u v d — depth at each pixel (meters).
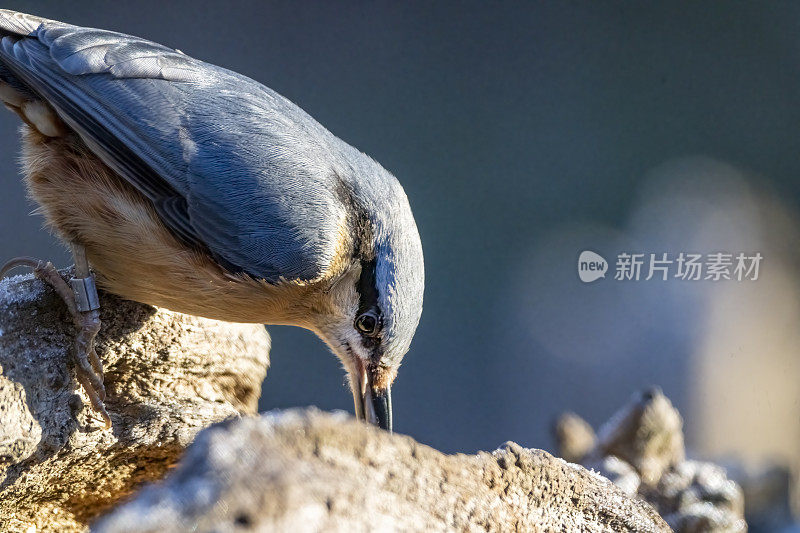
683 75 20.19
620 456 7.72
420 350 16.70
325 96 19.75
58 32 7.26
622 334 14.41
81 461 6.02
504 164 19.30
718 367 12.60
